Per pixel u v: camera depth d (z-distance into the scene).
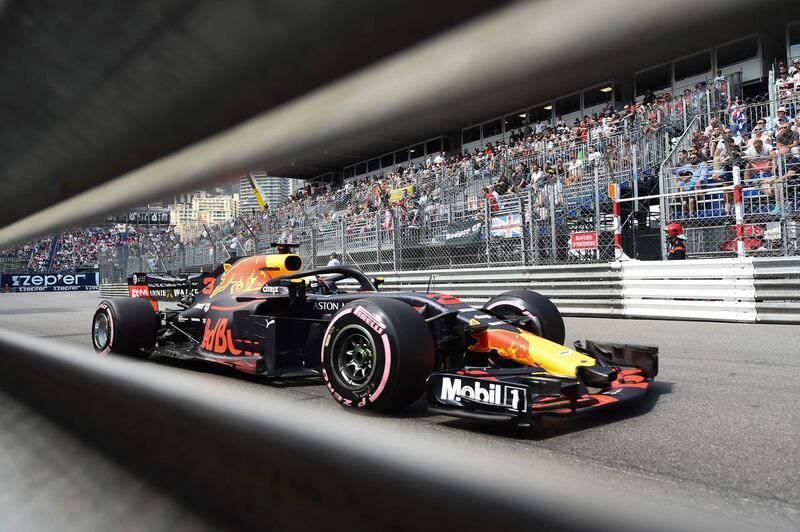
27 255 20.09
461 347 3.75
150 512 0.37
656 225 11.46
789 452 2.64
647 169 11.41
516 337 3.54
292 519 0.30
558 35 0.20
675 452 2.66
